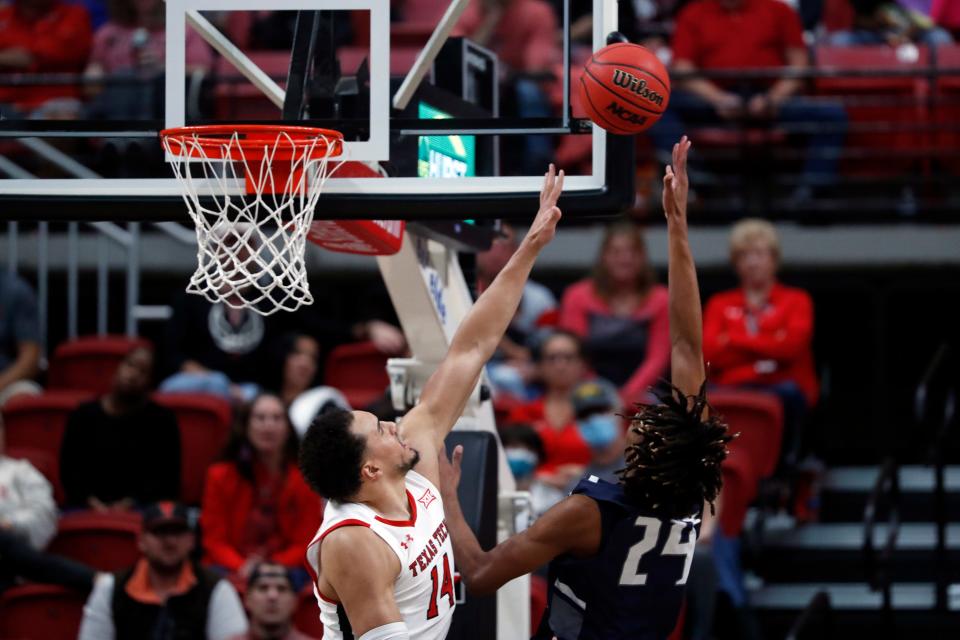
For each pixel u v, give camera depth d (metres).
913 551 14.30
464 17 17.09
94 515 12.40
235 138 6.67
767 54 16.78
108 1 18.03
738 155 16.58
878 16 18.05
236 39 17.03
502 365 14.72
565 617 6.87
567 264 16.80
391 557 6.32
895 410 16.98
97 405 13.34
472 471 8.00
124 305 17.80
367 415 6.48
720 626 12.59
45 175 16.98
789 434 13.86
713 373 14.32
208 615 10.67
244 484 12.13
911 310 17.05
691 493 6.67
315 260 16.92
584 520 6.70
